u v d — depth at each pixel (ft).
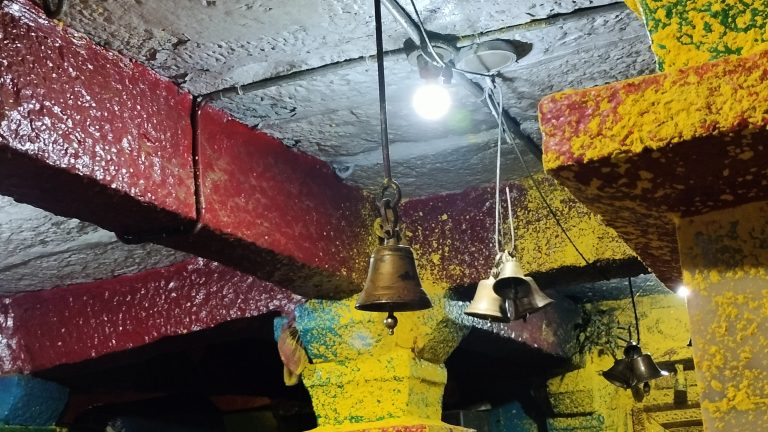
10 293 11.89
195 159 6.84
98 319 11.19
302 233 8.10
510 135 8.02
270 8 5.69
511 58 6.47
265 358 16.47
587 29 6.19
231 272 10.27
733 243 2.80
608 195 2.79
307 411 16.85
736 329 2.71
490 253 9.66
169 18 5.75
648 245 3.40
